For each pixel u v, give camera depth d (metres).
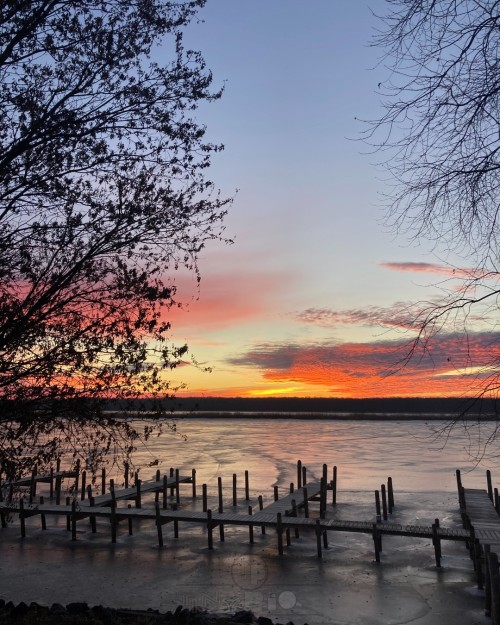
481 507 21.70
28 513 21.08
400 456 48.22
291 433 85.31
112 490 23.14
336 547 18.88
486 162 5.95
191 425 119.69
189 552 18.41
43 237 8.90
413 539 19.88
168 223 9.00
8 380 8.39
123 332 8.60
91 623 10.09
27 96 8.79
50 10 8.70
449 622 12.34
